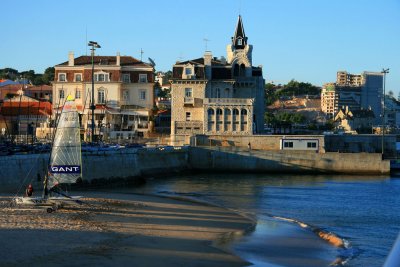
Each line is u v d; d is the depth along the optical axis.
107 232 39.50
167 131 131.12
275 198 71.25
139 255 33.28
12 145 79.81
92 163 77.56
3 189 61.94
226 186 85.06
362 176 102.94
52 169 51.84
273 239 42.25
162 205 58.16
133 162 87.44
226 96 124.62
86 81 125.31
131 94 128.25
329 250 39.19
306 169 106.62
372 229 49.59
